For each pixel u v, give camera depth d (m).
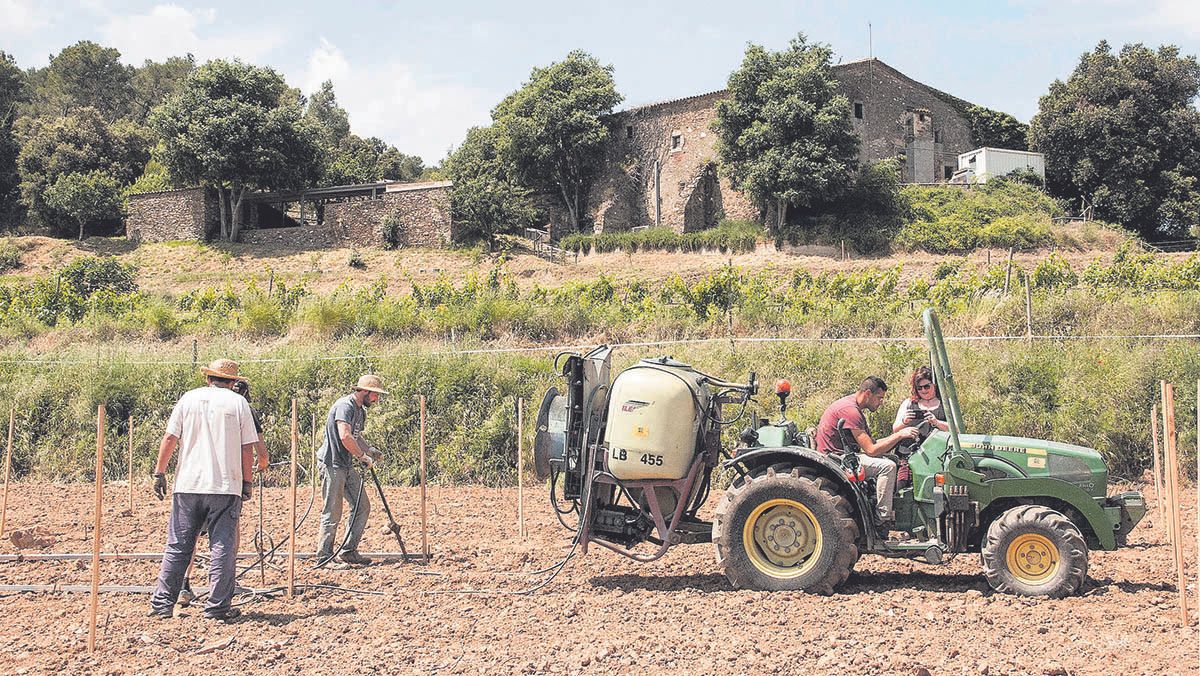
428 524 10.80
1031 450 7.59
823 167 40.03
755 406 15.08
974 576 7.98
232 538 6.96
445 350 17.42
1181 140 44.62
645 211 49.94
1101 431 13.65
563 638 6.34
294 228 49.72
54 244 50.97
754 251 42.09
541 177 50.12
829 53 42.31
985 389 14.63
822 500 7.33
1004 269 27.12
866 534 7.46
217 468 6.91
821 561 7.31
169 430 6.98
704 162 48.06
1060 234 39.19
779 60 42.69
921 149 48.09
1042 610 6.77
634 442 7.63
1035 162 46.16
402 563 8.76
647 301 22.94
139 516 11.31
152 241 51.34
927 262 37.00
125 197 54.12
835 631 6.36
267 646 6.24
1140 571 7.98
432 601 7.38
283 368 16.62
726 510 7.53
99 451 6.26
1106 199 44.25
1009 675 5.45
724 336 19.45
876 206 42.00
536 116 49.50
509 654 6.02
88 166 59.31
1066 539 7.13
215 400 7.05
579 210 50.97
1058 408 14.23
